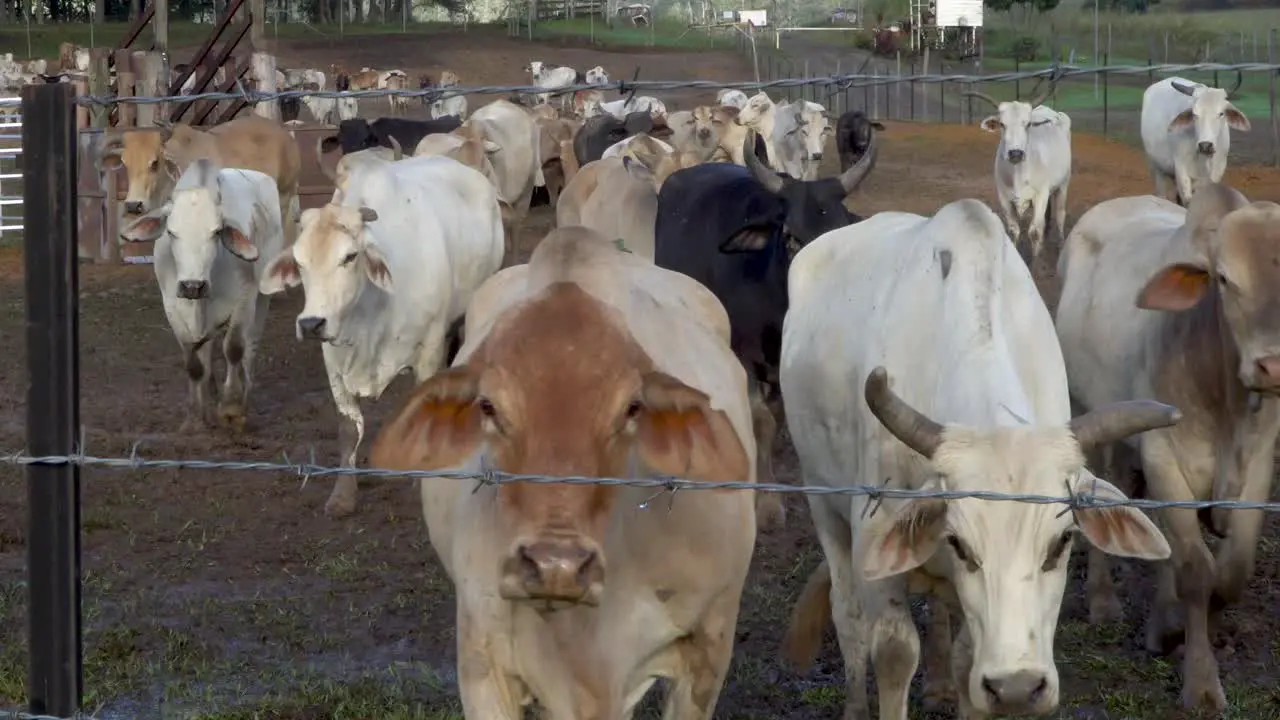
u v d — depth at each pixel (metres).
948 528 3.76
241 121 15.29
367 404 10.68
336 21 63.41
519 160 18.28
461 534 3.90
